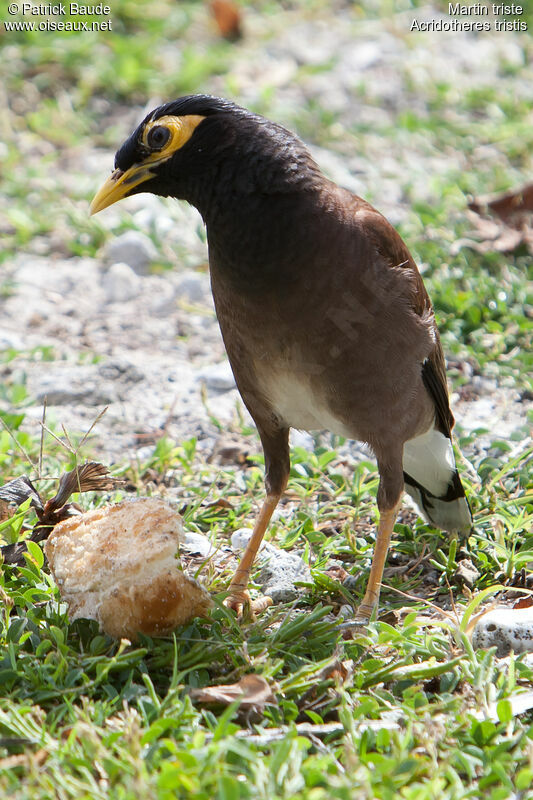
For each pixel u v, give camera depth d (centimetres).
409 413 743
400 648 671
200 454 979
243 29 1770
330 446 984
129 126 1548
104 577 662
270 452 786
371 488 886
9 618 679
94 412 1038
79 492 803
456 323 1113
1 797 518
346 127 1559
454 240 1256
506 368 1070
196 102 727
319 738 584
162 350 1156
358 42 1770
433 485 819
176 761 537
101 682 623
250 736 573
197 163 724
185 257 1308
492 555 791
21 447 875
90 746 546
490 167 1461
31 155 1496
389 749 565
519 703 605
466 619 666
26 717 576
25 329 1189
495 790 520
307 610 753
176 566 664
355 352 709
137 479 913
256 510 884
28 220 1358
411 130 1534
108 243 1319
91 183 1416
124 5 1734
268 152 702
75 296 1252
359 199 749
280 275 695
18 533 773
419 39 1772
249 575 766
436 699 623
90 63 1634
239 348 742
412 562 812
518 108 1578
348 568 804
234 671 634
